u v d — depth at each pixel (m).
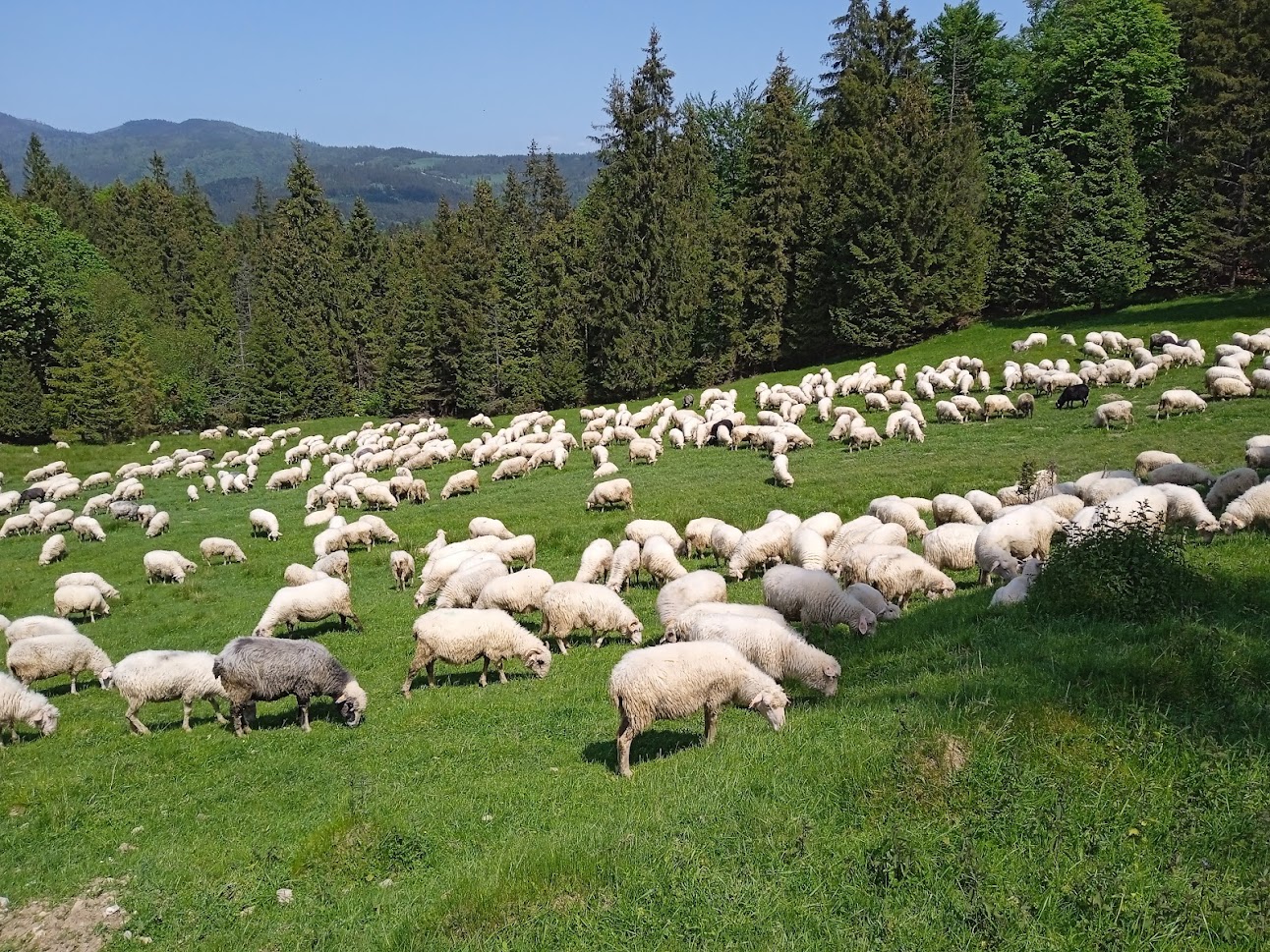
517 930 7.02
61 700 17.36
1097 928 6.32
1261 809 7.14
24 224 80.31
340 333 88.19
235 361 85.25
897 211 62.03
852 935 6.51
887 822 7.64
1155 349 46.81
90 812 11.32
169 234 109.94
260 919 8.32
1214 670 9.16
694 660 10.42
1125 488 20.14
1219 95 54.53
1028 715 8.78
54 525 38.62
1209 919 6.29
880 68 70.81
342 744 13.01
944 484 27.75
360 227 94.88
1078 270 57.09
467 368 76.94
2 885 9.56
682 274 70.69
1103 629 11.34
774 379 63.19
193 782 12.05
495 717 13.32
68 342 70.44
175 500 44.44
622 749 10.23
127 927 8.52
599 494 30.66
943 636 13.02
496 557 21.06
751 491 30.61
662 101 72.06
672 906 7.04
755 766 9.26
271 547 31.91
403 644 18.97
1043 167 66.12
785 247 68.62
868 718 10.03
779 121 68.06
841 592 14.95
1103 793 7.64
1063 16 76.25
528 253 79.62
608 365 72.50
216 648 20.00
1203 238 54.28
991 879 6.87
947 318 63.53
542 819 9.36
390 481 38.31
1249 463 23.19
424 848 9.16
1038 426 36.22
